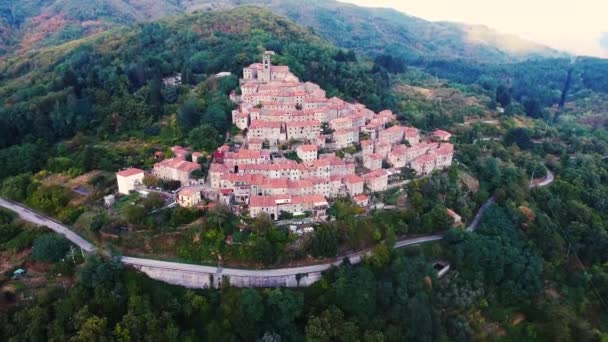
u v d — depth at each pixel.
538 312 146.00
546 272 158.25
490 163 193.25
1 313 110.00
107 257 123.62
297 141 181.75
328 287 123.75
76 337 102.88
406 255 141.00
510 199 178.50
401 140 198.38
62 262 123.31
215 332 111.94
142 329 108.31
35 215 147.50
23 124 189.62
